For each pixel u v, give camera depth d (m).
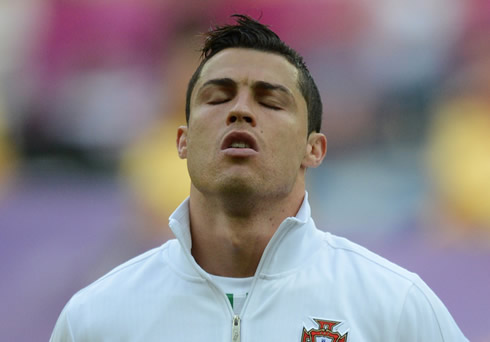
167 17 31.44
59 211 24.98
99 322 7.03
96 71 31.30
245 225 6.99
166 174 26.88
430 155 27.77
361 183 26.59
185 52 30.92
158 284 7.21
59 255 22.48
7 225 23.75
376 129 29.30
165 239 23.95
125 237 23.78
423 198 25.50
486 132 27.91
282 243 7.10
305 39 30.77
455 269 21.16
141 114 30.30
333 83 30.12
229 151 6.74
